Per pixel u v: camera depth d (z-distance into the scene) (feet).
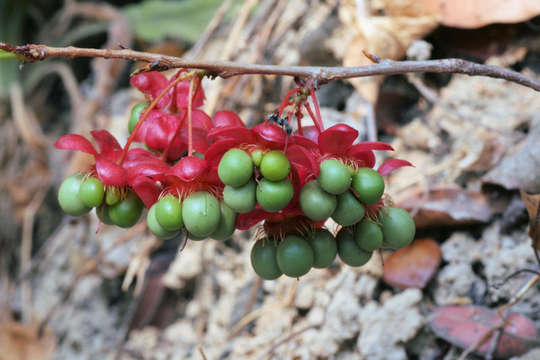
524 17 1.27
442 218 1.25
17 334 1.81
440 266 1.25
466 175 1.30
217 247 1.51
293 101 0.92
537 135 1.24
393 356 1.20
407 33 1.35
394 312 1.21
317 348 1.26
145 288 1.60
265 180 0.87
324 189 0.87
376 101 1.38
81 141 0.92
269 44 1.66
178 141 0.96
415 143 1.39
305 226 0.92
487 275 1.21
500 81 1.34
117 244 1.57
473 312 1.17
